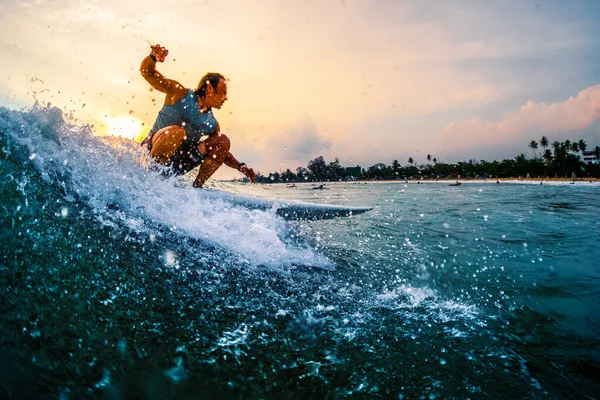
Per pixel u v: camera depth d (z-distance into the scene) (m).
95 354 0.90
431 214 4.39
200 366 0.95
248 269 1.63
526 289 1.69
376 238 2.69
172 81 2.31
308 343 1.13
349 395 0.90
